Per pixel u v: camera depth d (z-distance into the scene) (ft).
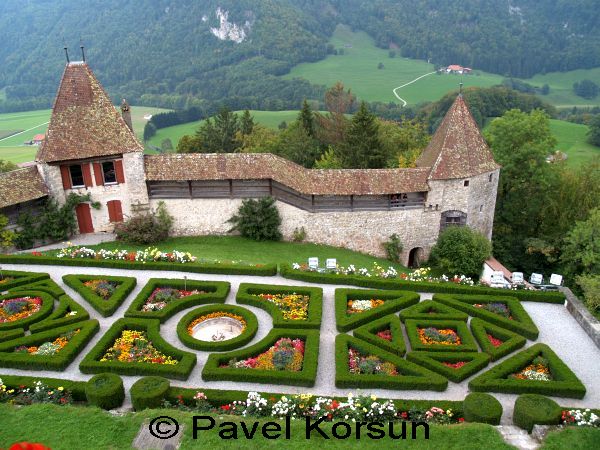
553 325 95.76
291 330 89.30
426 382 77.41
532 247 161.99
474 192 138.41
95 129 127.34
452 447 64.34
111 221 136.46
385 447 64.18
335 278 107.86
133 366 79.56
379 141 195.83
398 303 97.71
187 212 137.39
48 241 130.00
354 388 78.18
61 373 80.48
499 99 299.79
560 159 183.52
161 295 99.45
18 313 93.61
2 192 118.83
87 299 98.27
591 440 65.51
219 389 76.07
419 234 140.36
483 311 95.71
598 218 144.36
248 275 111.14
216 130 243.40
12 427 66.85
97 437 65.31
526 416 69.21
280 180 132.87
